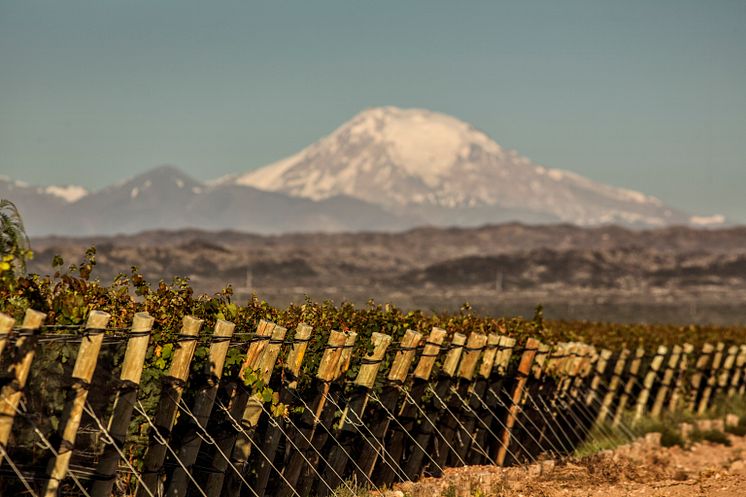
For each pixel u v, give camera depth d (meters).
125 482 24.77
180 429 25.59
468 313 40.41
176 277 26.80
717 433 53.47
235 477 26.59
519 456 40.75
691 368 60.66
